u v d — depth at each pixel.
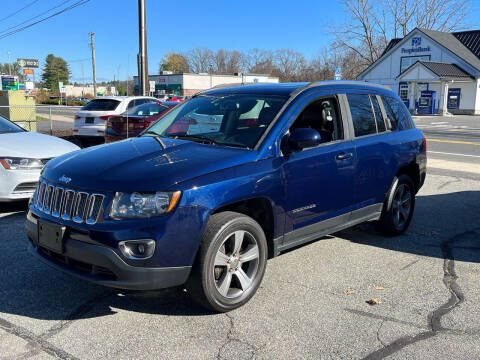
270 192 3.80
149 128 4.84
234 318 3.57
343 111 4.68
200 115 4.52
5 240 5.29
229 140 4.04
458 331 3.43
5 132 7.22
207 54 102.38
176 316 3.59
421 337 3.33
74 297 3.89
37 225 3.68
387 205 5.35
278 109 4.16
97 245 3.25
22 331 3.32
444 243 5.48
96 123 12.91
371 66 46.78
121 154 3.80
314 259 4.87
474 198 7.83
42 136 7.18
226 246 3.67
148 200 3.24
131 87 90.06
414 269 4.64
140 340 3.23
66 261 3.48
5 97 17.95
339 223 4.70
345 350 3.15
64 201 3.51
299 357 3.06
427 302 3.90
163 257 3.25
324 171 4.30
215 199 3.41
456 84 41.28
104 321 3.49
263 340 3.26
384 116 5.29
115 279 3.26
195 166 3.47
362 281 4.32
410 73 39.75
